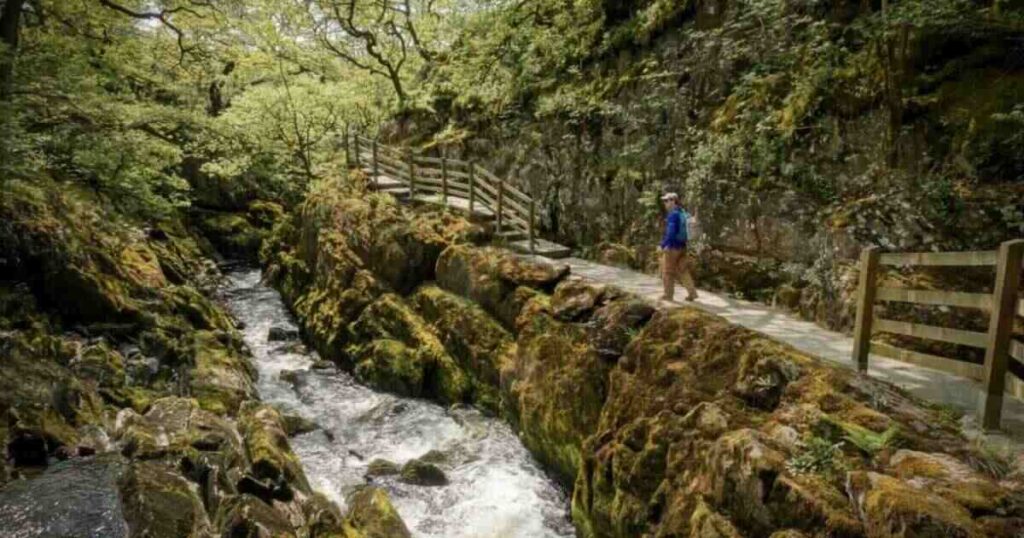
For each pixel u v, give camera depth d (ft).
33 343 35.35
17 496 23.89
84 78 46.42
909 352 20.45
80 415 30.76
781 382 21.11
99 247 48.57
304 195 88.02
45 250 41.37
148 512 22.53
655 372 25.80
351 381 45.80
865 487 14.58
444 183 55.36
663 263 33.19
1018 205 25.44
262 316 61.05
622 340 29.43
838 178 31.65
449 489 30.22
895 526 13.08
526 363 35.27
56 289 41.32
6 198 41.86
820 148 32.58
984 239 25.81
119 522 22.47
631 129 44.86
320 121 87.25
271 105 81.92
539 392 33.32
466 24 67.31
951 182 27.37
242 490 25.00
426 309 46.03
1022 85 26.81
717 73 40.04
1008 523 13.05
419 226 50.80
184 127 54.85
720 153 36.96
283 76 83.76
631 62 47.39
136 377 37.93
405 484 30.37
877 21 31.86
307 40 84.74
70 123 46.80
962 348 23.98
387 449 34.91
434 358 42.19
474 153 61.11
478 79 65.00
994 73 28.09
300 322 57.26
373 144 66.28
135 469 25.39
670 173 41.37
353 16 78.89
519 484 31.04
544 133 52.75
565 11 57.67
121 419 31.37
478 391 39.42
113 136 47.06
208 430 30.42
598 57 50.72
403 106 75.97
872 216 28.89
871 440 16.84
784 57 36.47
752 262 34.88
